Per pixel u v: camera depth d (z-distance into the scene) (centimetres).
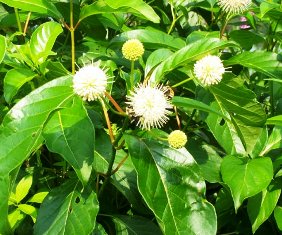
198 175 28
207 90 34
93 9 32
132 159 27
